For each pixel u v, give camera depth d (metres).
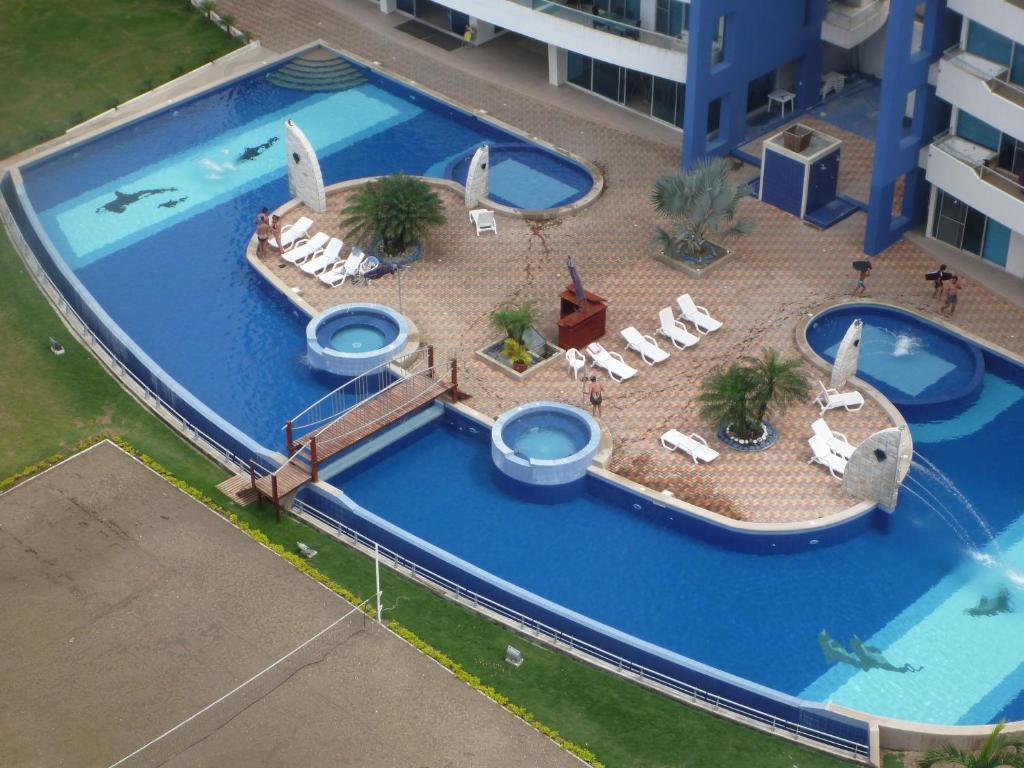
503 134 58.81
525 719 35.50
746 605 39.34
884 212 50.56
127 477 42.53
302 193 54.22
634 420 44.56
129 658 36.94
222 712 35.59
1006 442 44.34
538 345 46.97
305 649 37.22
